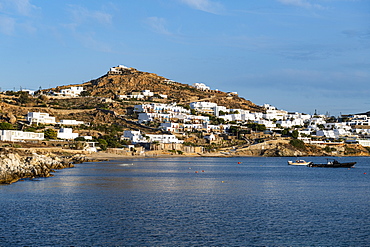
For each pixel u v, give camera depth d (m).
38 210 85.88
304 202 100.50
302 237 68.56
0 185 119.69
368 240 67.25
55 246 62.56
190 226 74.44
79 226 73.56
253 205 95.25
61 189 114.94
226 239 67.06
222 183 141.62
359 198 108.00
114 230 71.25
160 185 131.12
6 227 72.19
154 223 76.38
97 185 126.38
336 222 78.75
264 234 70.00
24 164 144.38
